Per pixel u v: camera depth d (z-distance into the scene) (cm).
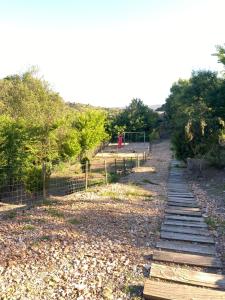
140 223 872
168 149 4466
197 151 2120
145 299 477
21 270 549
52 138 2017
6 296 466
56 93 3588
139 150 4481
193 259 624
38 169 1598
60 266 571
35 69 3806
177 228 842
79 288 495
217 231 839
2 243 662
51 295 475
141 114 5878
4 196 1489
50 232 739
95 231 771
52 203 1075
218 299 462
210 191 1476
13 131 1595
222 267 604
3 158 1529
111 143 5481
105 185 1530
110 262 600
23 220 836
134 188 1465
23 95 3206
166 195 1346
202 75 2420
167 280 532
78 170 2398
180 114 2342
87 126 3088
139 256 638
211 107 2056
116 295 485
